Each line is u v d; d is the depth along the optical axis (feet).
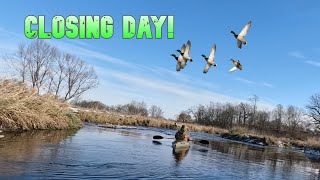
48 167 38.55
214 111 337.52
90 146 60.13
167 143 84.48
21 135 62.80
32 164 39.04
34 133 68.44
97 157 48.88
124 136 92.22
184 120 307.78
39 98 78.18
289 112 316.19
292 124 309.83
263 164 65.98
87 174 37.55
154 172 42.96
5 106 64.64
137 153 58.34
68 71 212.02
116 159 49.08
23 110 70.64
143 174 40.91
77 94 218.18
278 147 137.08
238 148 100.63
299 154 107.55
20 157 42.14
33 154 45.24
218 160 62.64
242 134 165.37
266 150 107.34
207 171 48.55
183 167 49.32
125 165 45.27
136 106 346.33
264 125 303.89
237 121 329.72
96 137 78.38
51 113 82.64
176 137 80.38
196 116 339.16
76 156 47.70
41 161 41.29
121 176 38.47
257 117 322.96
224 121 324.60
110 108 299.58
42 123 75.92
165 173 43.27
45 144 55.57
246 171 53.47
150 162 50.21
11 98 66.64
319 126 244.01
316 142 146.10
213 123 326.65
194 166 51.44
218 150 83.76
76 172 37.86
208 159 62.18
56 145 56.08
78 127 99.91
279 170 59.82
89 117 150.92
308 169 66.69
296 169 64.39
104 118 159.53
